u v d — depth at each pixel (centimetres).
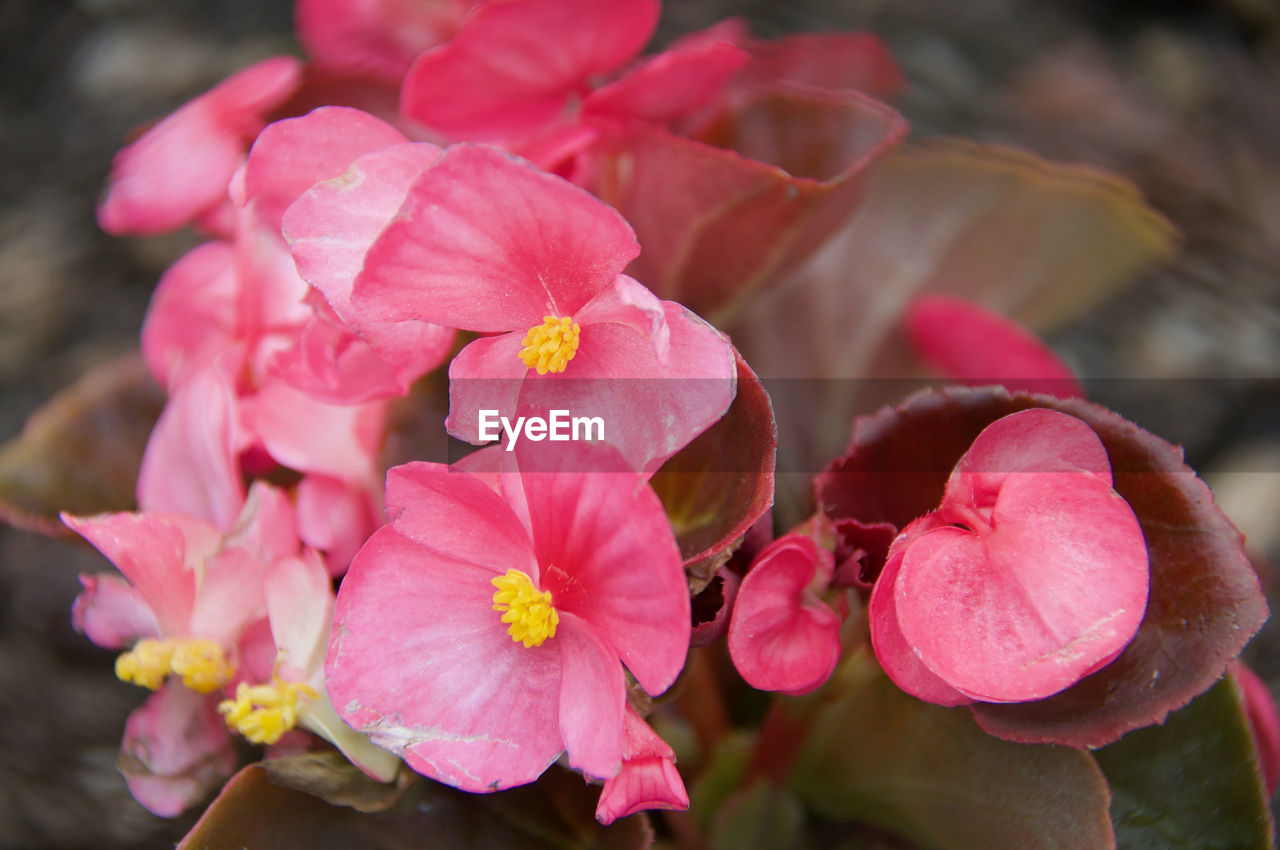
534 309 15
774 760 19
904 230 23
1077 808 17
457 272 15
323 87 19
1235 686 17
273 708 16
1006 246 23
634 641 15
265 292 18
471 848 17
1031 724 16
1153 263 23
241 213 18
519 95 18
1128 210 22
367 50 21
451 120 18
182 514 18
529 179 14
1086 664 15
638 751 15
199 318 20
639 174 18
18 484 20
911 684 15
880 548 16
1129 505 16
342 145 16
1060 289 23
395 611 16
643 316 15
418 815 17
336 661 15
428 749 15
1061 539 15
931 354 22
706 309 20
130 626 18
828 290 23
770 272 19
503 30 17
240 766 18
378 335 16
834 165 19
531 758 15
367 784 17
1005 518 15
